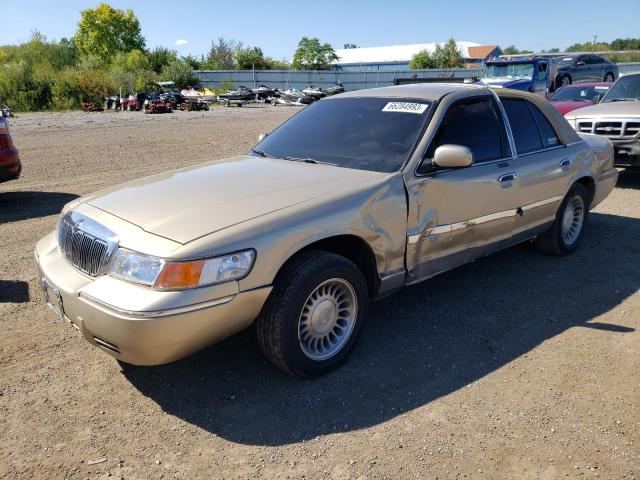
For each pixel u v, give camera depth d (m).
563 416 3.04
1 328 4.05
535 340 3.89
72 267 3.20
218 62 68.25
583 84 14.12
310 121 4.66
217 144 15.06
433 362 3.60
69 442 2.86
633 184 9.22
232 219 3.02
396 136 4.02
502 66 23.42
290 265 3.17
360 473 2.63
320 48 72.69
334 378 3.42
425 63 63.19
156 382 3.39
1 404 3.16
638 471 2.65
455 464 2.69
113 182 9.60
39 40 55.97
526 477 2.61
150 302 2.72
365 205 3.45
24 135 17.47
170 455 2.77
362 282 3.48
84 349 3.78
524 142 4.83
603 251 5.81
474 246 4.34
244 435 2.91
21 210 7.57
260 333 3.19
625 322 4.16
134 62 55.62
